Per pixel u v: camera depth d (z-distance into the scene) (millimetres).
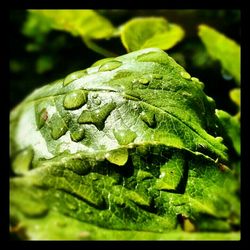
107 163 85
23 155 91
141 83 90
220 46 130
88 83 92
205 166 88
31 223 80
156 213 84
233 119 101
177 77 92
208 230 84
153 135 86
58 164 84
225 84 125
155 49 96
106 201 83
